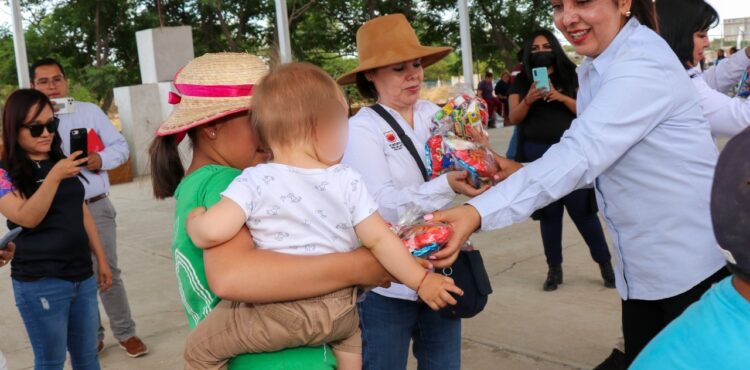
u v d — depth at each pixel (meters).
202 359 1.78
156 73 14.77
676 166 2.22
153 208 10.26
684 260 2.27
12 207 3.12
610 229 2.43
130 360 4.58
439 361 2.79
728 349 1.15
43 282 3.19
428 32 33.78
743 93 4.19
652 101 2.12
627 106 2.11
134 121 14.08
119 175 13.86
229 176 1.83
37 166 3.24
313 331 1.72
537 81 4.79
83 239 3.35
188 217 1.76
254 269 1.63
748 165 1.09
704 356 1.17
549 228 5.12
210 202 1.76
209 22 31.95
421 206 2.52
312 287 1.68
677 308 2.32
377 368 2.72
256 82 1.89
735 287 1.19
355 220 1.78
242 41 31.70
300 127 1.73
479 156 2.57
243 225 1.72
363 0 32.28
